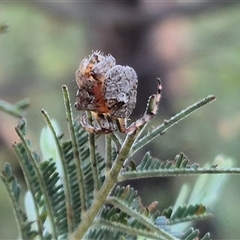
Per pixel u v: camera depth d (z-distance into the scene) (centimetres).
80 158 20
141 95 64
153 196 57
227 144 64
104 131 19
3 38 66
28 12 69
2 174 19
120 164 19
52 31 70
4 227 48
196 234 20
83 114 19
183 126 64
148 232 19
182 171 19
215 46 69
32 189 20
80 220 20
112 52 66
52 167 20
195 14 67
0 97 66
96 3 67
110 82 18
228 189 59
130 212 19
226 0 67
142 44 66
